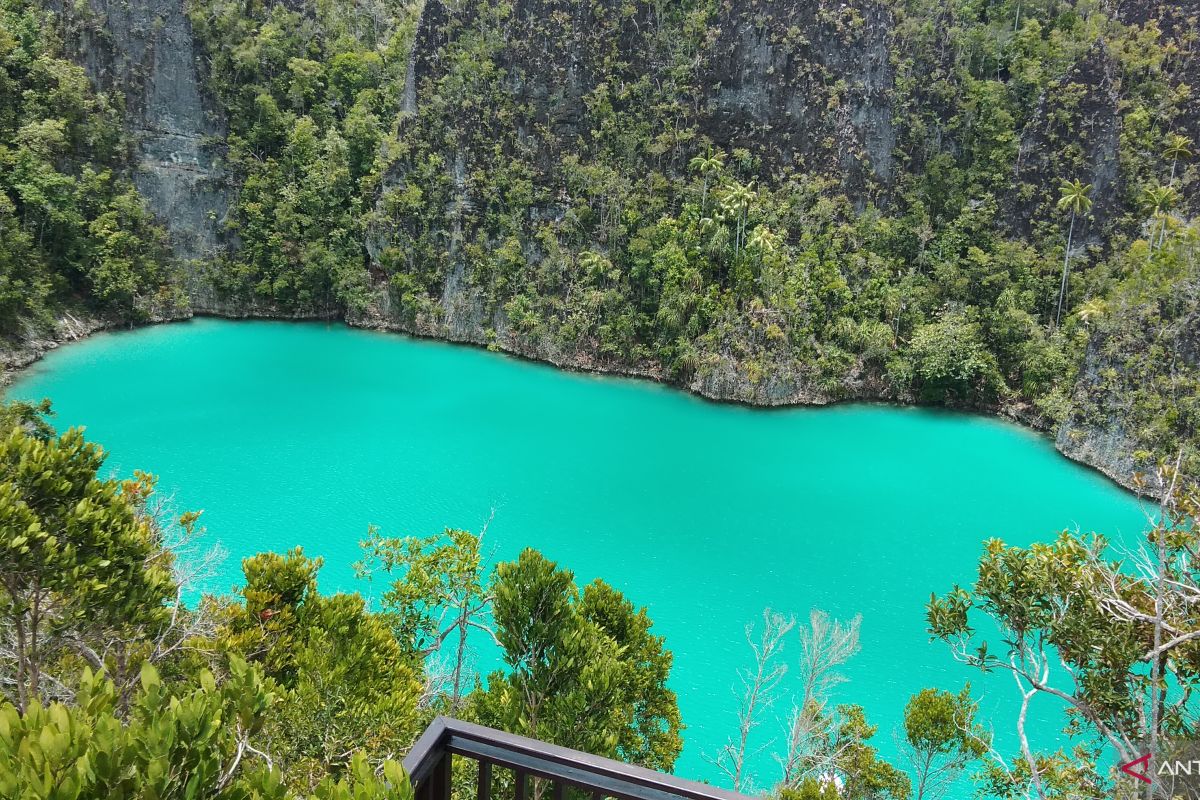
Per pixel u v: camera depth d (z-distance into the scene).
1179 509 16.83
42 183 84.50
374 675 23.11
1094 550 18.08
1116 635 15.89
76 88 90.94
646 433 74.81
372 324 101.44
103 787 6.52
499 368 90.44
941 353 83.50
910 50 94.19
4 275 79.81
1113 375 71.00
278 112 102.44
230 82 101.25
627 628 27.48
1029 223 90.31
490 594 29.81
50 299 86.25
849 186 93.19
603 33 94.75
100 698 8.59
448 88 98.25
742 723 33.16
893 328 88.81
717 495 62.19
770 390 83.62
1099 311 76.19
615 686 21.84
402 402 78.19
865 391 87.25
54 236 87.56
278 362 87.56
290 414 73.00
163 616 21.39
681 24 93.81
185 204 99.31
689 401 84.19
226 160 101.12
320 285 102.38
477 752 7.13
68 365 80.88
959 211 92.44
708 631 44.31
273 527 52.34
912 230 91.88
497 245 96.88
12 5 91.19
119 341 89.56
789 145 93.12
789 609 46.84
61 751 6.53
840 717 31.91
